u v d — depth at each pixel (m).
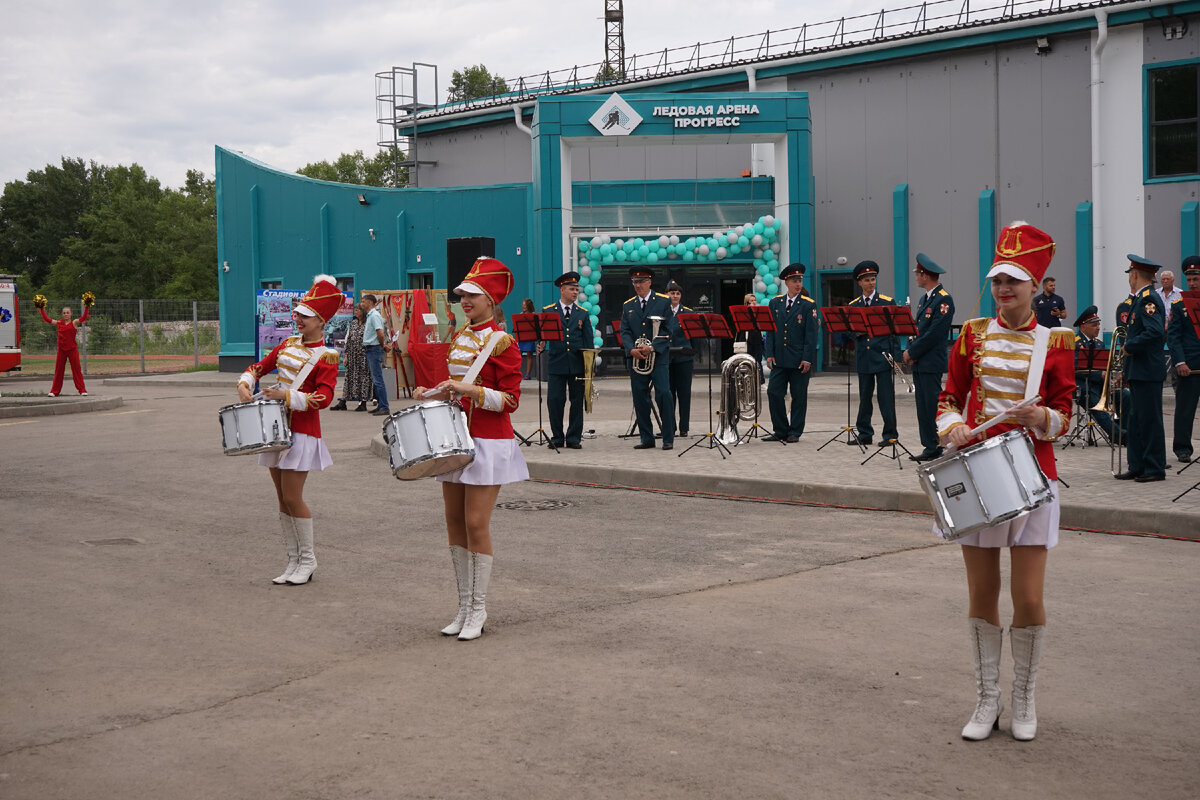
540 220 29.09
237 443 7.78
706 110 28.80
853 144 31.38
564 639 6.60
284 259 38.28
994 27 28.39
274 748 4.93
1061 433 4.94
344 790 4.46
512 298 33.16
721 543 9.37
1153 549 8.77
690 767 4.65
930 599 7.36
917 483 11.27
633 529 10.06
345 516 10.92
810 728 5.09
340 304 8.28
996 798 4.34
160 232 105.75
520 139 39.28
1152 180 26.91
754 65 32.31
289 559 8.23
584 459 13.67
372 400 22.70
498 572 8.39
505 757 4.79
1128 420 11.37
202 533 10.10
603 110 28.67
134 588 8.02
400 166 42.03
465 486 6.74
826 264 32.00
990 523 4.68
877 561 8.55
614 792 4.41
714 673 5.90
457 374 6.77
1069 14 27.34
